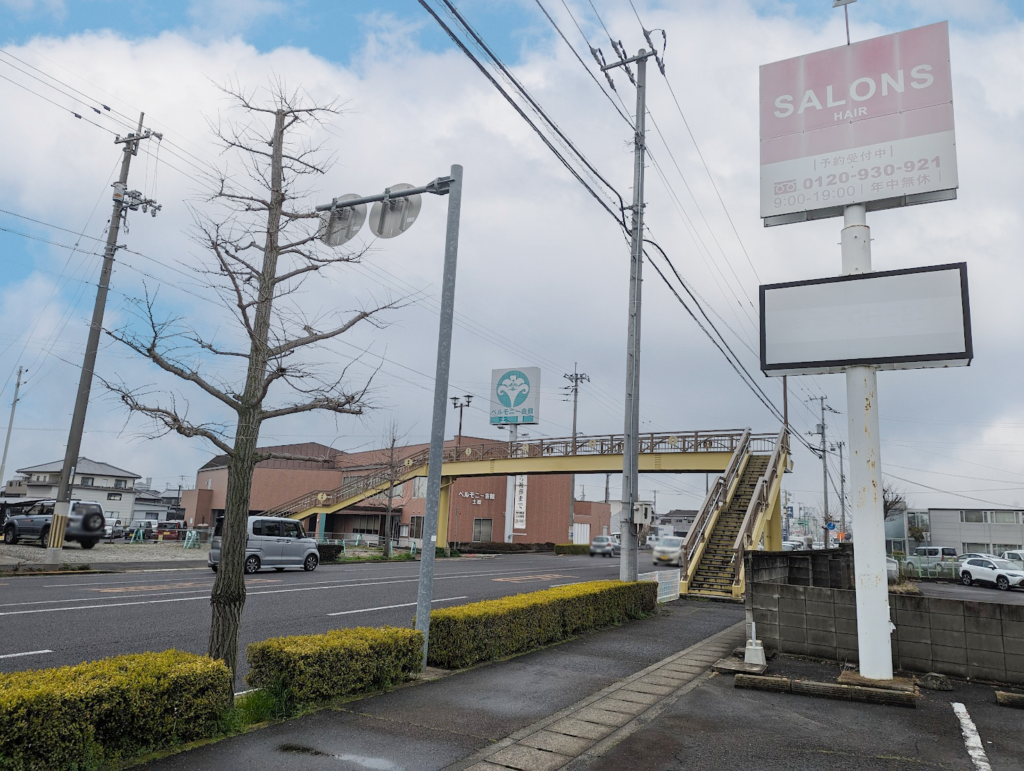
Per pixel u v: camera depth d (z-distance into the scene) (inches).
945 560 1626.5
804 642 362.3
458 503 1895.9
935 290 314.0
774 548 1008.9
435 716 246.5
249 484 253.3
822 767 205.3
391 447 1481.3
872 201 346.3
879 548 311.7
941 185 329.7
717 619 564.4
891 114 346.6
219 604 241.0
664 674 333.7
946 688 303.9
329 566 1057.5
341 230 314.8
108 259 844.6
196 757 193.6
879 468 319.0
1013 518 2034.9
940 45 341.7
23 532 1069.8
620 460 1228.5
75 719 173.8
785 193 366.3
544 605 410.6
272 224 270.2
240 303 251.6
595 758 209.2
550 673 330.0
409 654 298.5
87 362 829.2
